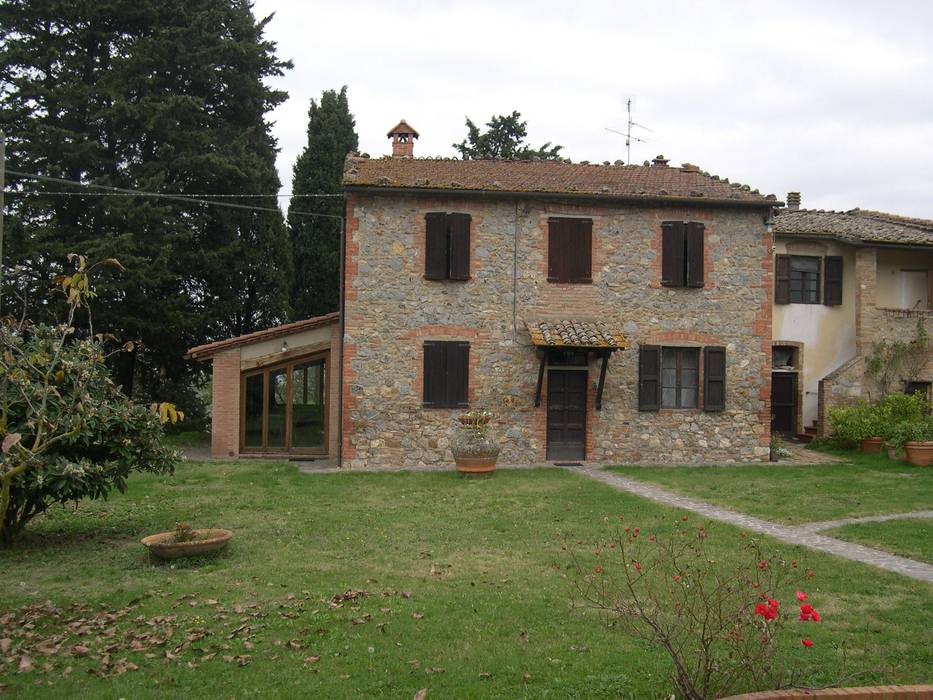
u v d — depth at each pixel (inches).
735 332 732.0
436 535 412.2
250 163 917.8
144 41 871.7
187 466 667.4
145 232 860.6
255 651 243.9
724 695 198.4
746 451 729.6
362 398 688.4
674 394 731.4
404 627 263.9
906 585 317.4
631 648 245.3
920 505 499.2
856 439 759.7
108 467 391.2
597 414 716.0
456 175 724.0
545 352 685.9
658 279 721.6
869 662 235.3
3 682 221.1
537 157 1300.4
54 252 820.6
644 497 530.0
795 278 853.8
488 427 696.4
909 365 829.8
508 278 704.4
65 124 881.5
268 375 743.7
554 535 411.5
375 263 689.6
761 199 719.7
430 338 695.1
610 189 714.8
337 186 1149.1
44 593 308.8
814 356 853.2
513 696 210.8
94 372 372.8
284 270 1029.8
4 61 856.3
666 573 296.5
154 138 900.6
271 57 979.9
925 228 876.6
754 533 414.9
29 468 348.2
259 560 358.9
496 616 276.2
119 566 350.3
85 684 220.2
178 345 930.7
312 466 700.0
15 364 330.3
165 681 221.1
